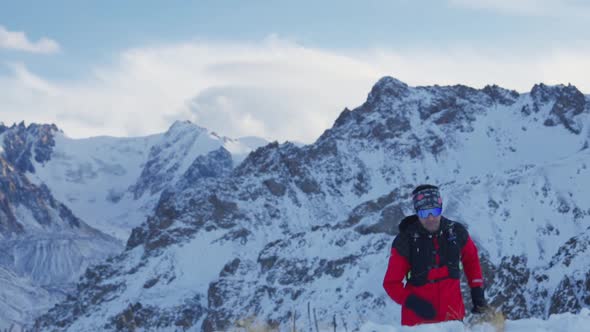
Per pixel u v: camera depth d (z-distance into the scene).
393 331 5.11
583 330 5.05
